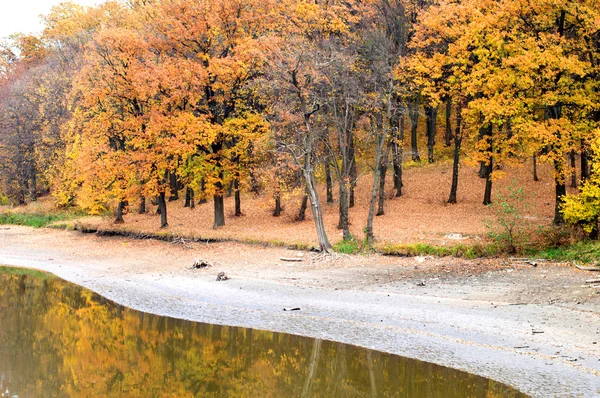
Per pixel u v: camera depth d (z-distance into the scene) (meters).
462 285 18.58
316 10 28.83
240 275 22.70
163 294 20.59
